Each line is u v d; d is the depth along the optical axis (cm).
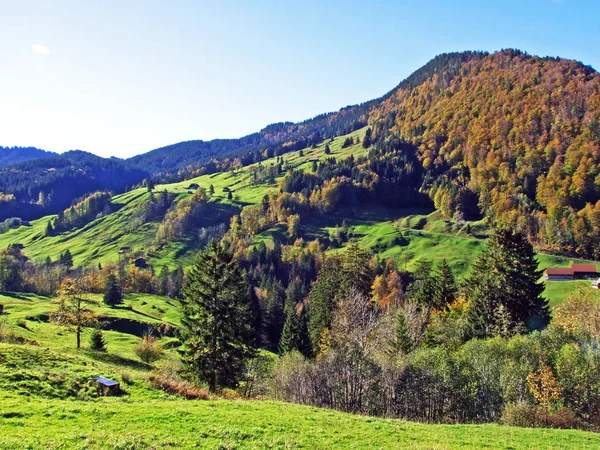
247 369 5334
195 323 4481
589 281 11906
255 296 11500
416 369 4419
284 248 18350
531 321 6250
